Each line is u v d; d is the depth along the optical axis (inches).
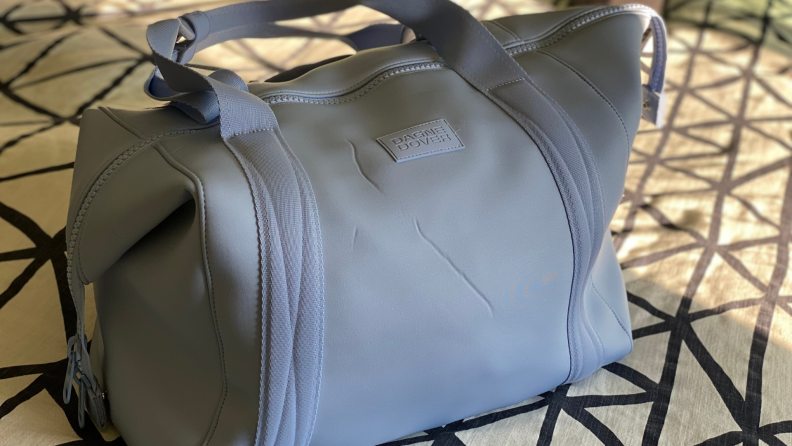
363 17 39.9
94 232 15.9
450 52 20.2
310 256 15.4
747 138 35.3
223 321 15.1
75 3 40.2
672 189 31.5
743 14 46.3
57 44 34.9
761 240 28.5
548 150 18.2
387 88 19.3
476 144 17.9
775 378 21.9
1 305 22.1
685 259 27.2
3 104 31.8
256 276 15.0
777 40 44.2
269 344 15.2
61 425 18.5
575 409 20.4
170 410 16.5
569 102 19.3
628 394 21.0
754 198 31.1
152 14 40.8
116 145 16.8
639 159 33.5
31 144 28.6
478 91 19.5
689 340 23.3
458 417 19.2
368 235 16.1
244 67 35.5
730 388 21.4
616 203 20.0
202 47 23.1
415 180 16.9
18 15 39.1
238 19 22.8
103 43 35.3
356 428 17.3
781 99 38.7
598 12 21.4
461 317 17.0
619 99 19.6
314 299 15.4
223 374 15.7
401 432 18.4
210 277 14.8
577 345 19.9
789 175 32.7
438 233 16.7
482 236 17.1
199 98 17.1
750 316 24.5
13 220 25.2
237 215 14.8
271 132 17.0
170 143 16.4
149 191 15.1
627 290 25.6
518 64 19.7
